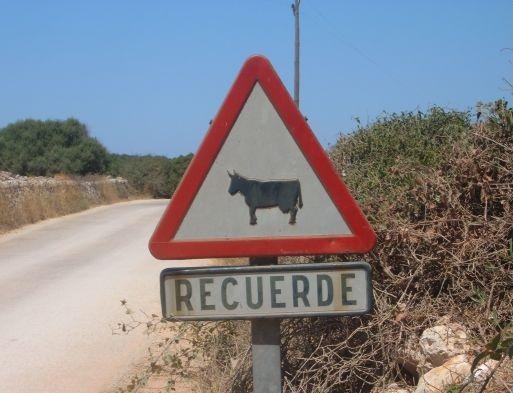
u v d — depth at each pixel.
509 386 3.42
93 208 30.20
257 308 3.08
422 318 4.06
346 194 3.06
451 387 3.48
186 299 3.10
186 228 3.12
